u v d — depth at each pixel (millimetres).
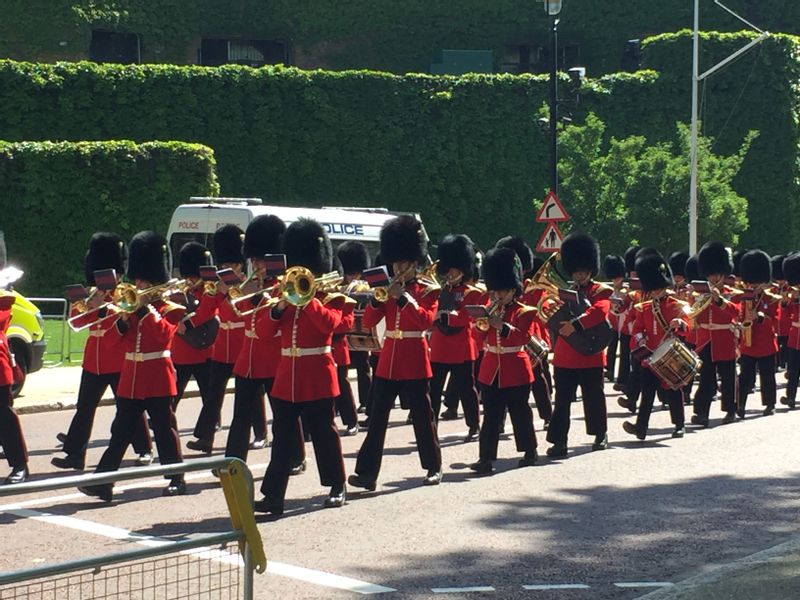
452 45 41312
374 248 22547
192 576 6871
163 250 10875
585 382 12281
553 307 12086
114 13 36938
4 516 9336
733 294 15602
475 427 13523
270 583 7285
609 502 9719
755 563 7512
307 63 39969
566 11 42438
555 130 25844
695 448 12617
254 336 10539
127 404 10070
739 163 35188
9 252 29000
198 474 11422
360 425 14734
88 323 10359
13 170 28969
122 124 32219
